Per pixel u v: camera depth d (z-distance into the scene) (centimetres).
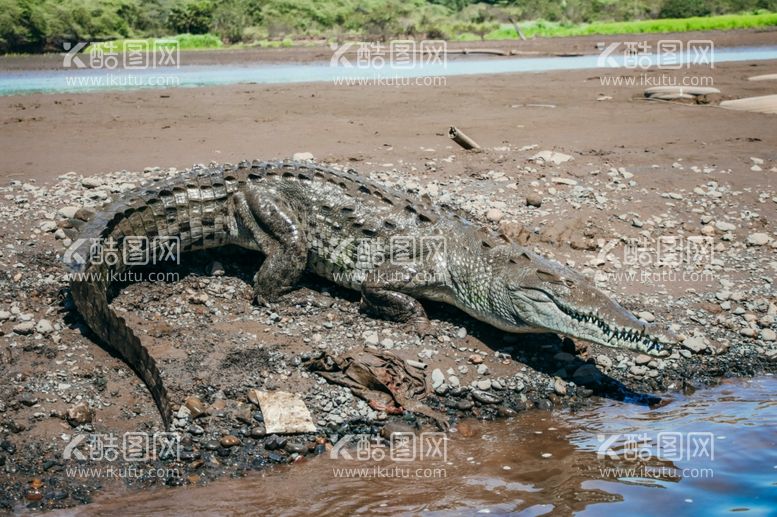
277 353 700
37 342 698
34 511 540
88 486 566
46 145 1225
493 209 960
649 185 1073
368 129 1377
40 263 796
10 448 589
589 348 765
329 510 541
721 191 1071
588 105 1670
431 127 1405
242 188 805
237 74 2341
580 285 698
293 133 1327
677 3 4719
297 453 609
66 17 3123
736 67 2395
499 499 556
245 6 3666
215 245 813
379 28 3756
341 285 801
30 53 3019
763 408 695
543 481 581
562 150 1215
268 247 777
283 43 3388
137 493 562
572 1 4619
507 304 724
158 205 779
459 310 792
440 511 541
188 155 1158
